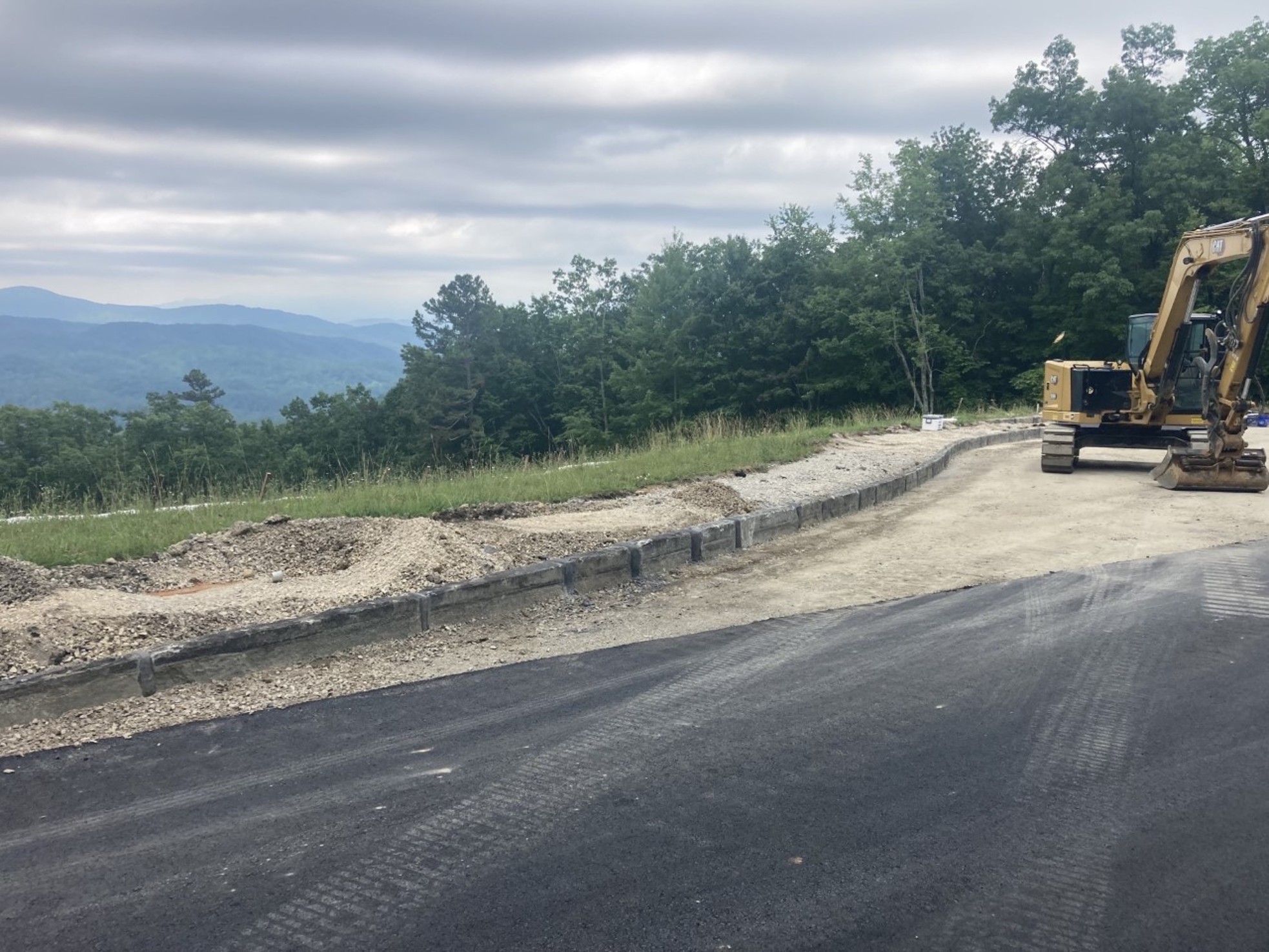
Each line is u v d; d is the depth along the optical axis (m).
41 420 68.25
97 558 8.71
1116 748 5.09
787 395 54.97
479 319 75.44
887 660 6.60
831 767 4.90
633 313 61.56
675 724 5.52
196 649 6.29
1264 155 44.75
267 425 78.06
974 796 4.55
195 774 4.95
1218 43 46.22
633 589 8.88
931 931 3.51
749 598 8.48
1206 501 13.26
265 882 3.91
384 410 75.19
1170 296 15.15
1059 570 9.23
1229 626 7.22
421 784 4.78
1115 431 16.50
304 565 8.98
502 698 5.99
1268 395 38.88
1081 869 3.91
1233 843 4.11
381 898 3.77
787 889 3.79
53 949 3.49
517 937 3.50
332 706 5.89
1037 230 48.41
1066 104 48.38
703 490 12.77
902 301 51.78
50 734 5.51
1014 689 5.97
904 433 23.09
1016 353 51.16
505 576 8.02
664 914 3.63
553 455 20.08
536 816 4.43
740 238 59.47
